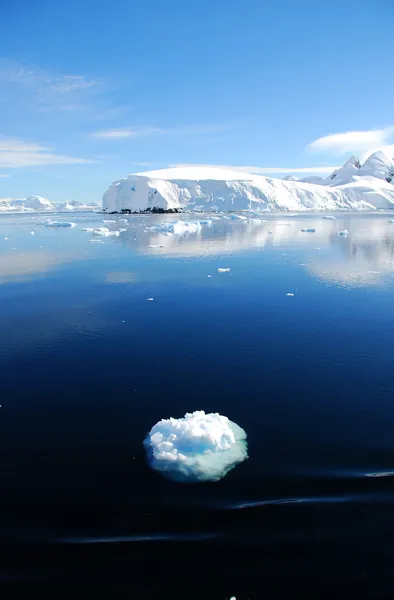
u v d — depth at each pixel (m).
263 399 7.29
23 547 4.32
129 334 10.78
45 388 7.86
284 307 13.10
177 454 5.69
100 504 4.89
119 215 90.25
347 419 6.60
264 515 4.66
